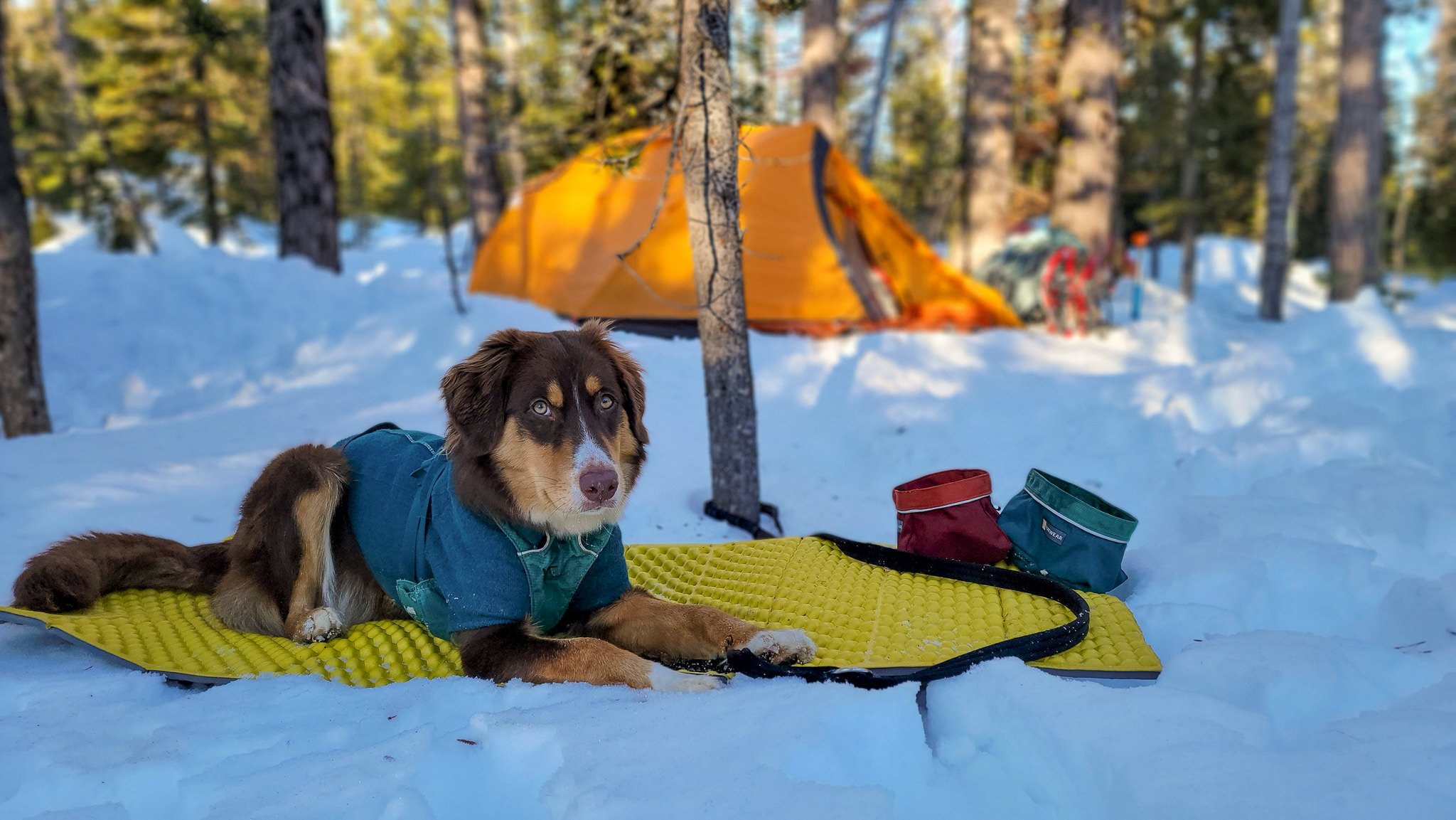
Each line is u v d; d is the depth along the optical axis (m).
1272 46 25.58
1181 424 6.55
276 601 3.70
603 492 3.03
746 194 10.90
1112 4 14.36
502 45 23.31
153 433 7.28
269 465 3.84
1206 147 24.59
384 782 2.21
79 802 2.29
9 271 7.09
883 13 19.66
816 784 2.06
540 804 2.14
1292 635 3.04
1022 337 11.33
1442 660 2.88
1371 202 16.25
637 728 2.42
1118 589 3.88
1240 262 31.94
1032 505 3.99
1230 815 1.88
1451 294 23.69
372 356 10.17
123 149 24.95
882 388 7.75
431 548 3.39
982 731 2.54
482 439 3.15
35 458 6.27
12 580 4.25
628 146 6.85
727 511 5.36
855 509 5.83
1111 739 2.21
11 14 42.16
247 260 12.61
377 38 42.22
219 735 2.57
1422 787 1.94
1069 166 14.72
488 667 3.09
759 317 10.88
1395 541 4.29
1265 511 4.55
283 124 13.83
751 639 3.09
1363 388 6.45
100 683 3.10
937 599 3.64
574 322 10.17
